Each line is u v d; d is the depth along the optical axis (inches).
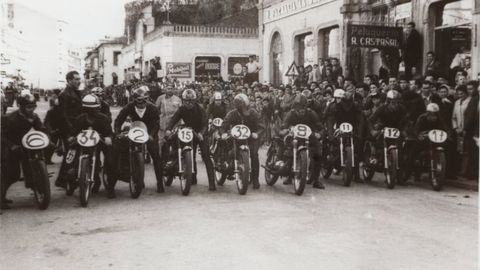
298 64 948.6
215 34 1507.1
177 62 1487.5
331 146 404.2
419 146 384.5
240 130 349.4
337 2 780.0
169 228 255.0
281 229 252.4
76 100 359.3
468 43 550.6
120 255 211.6
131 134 328.5
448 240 233.3
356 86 530.6
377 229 253.0
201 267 196.2
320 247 221.8
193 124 363.3
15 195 347.9
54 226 260.2
